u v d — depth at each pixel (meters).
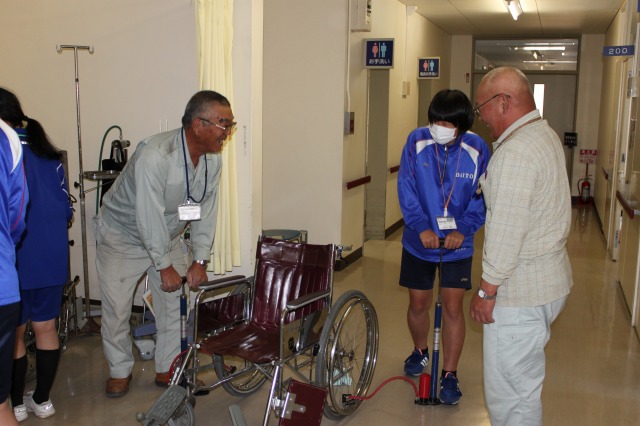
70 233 4.59
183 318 2.91
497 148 2.16
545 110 11.19
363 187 6.54
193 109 2.78
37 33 4.47
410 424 2.94
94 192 4.52
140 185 2.82
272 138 5.92
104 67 4.39
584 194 10.77
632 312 4.43
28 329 3.45
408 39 8.00
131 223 3.07
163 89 4.29
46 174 2.75
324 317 2.85
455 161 3.10
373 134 7.33
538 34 10.66
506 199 2.04
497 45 11.19
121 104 4.39
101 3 4.31
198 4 3.66
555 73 11.02
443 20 9.16
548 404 3.15
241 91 3.75
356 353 3.46
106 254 3.14
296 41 5.74
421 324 3.42
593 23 9.21
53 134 4.57
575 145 10.78
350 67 5.83
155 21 4.22
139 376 3.46
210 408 3.09
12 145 1.72
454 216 3.12
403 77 7.91
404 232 3.31
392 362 3.70
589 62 10.72
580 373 3.55
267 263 3.11
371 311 3.10
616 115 6.81
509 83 2.15
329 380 2.75
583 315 4.65
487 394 2.28
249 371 2.89
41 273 2.72
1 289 1.64
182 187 2.94
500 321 2.18
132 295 3.20
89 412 3.01
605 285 5.51
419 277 3.29
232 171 3.75
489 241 2.09
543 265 2.13
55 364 2.91
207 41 3.67
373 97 7.23
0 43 4.54
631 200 4.74
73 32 4.41
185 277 3.16
